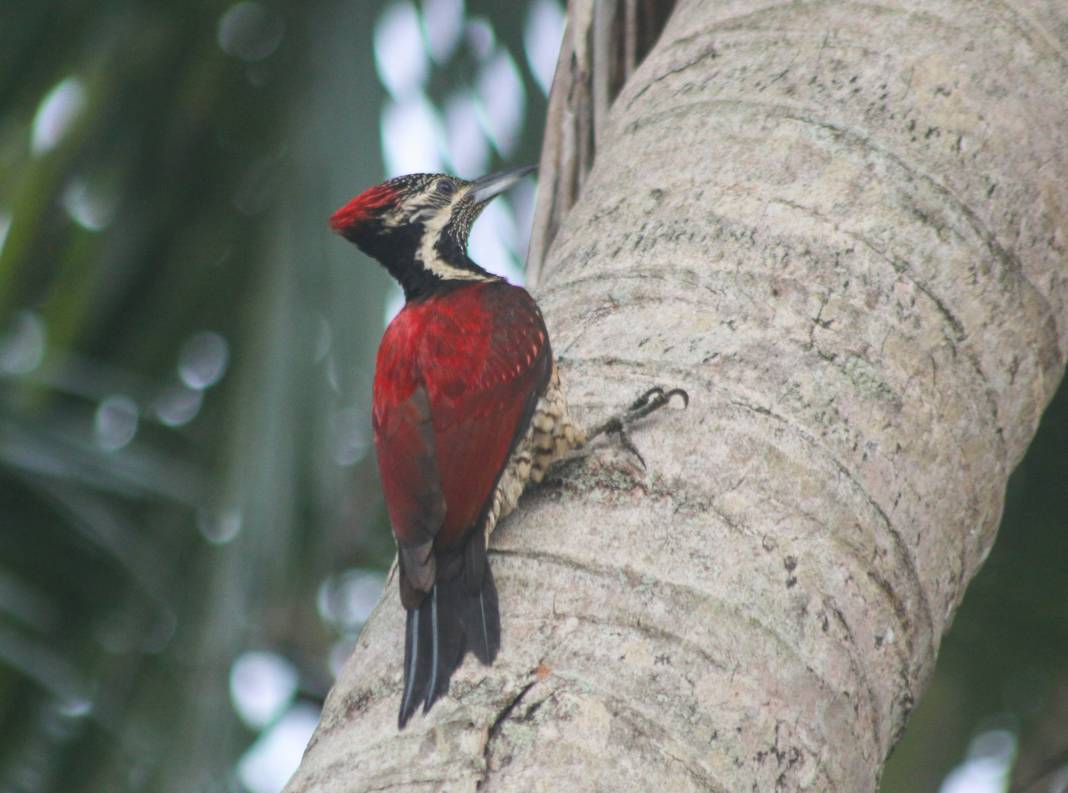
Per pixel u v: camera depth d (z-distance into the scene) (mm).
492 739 4715
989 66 6559
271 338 9523
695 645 4934
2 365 10086
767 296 5859
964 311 6035
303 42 10328
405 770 4730
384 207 8477
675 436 5516
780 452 5457
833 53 6605
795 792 4828
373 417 6645
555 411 5895
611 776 4609
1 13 10242
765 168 6250
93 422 10422
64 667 10344
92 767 10062
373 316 9445
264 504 9305
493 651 4973
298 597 9898
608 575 5152
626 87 7336
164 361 10500
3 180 10016
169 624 10211
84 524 10156
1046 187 6480
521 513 5703
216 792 9562
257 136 10234
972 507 5957
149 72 10312
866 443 5574
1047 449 10734
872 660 5297
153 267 10344
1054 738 11406
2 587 10406
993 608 11070
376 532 13242
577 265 6383
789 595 5148
